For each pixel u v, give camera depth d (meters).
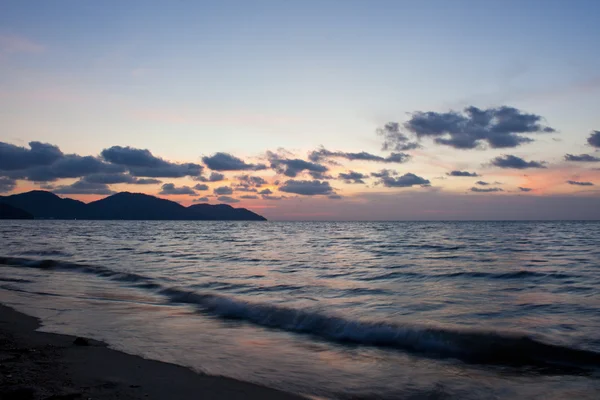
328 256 31.42
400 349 9.30
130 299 14.92
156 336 10.02
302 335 10.53
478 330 10.01
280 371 7.66
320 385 6.98
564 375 7.55
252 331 10.85
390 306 13.17
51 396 5.71
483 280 18.73
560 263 25.38
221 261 27.72
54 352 8.18
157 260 28.17
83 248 38.78
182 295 15.58
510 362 8.30
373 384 7.09
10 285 17.70
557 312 12.23
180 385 6.64
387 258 29.38
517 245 42.53
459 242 48.28
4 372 6.76
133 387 6.38
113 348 8.73
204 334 10.39
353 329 10.66
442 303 13.66
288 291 16.09
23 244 43.69
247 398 6.24
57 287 17.30
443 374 7.65
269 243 49.66
